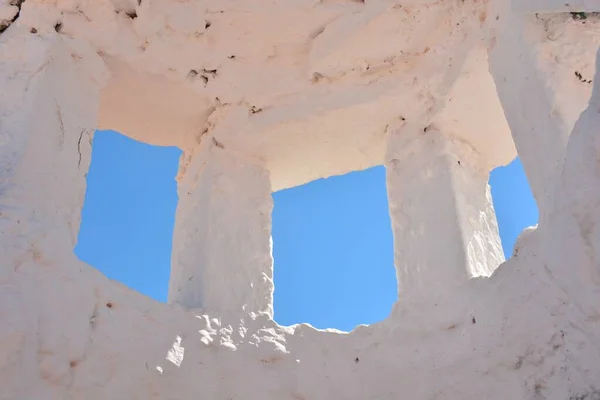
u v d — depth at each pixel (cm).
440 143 446
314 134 480
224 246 429
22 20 402
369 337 379
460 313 363
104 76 423
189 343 348
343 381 361
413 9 423
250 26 446
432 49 439
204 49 449
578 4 333
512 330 328
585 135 259
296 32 452
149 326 341
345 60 453
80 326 313
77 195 373
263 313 385
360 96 459
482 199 450
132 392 316
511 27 362
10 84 371
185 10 436
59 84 386
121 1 427
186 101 470
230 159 473
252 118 473
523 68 348
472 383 334
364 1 441
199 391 337
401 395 351
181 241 440
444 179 432
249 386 350
